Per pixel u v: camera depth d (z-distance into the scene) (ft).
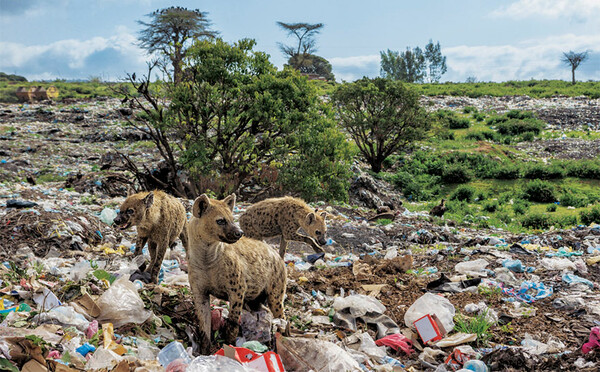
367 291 22.38
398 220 47.24
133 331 15.40
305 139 53.31
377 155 96.27
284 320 17.48
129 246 27.27
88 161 80.43
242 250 16.07
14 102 160.97
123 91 53.31
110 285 17.31
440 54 352.28
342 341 17.33
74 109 126.11
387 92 94.84
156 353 14.23
